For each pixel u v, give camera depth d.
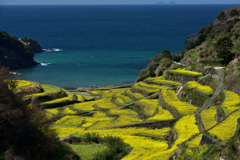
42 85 86.94
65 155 37.66
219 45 79.81
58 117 65.25
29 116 38.34
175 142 38.22
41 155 35.81
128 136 46.09
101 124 55.91
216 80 63.19
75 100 78.06
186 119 48.28
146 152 38.09
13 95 39.66
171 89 71.62
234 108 45.03
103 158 37.56
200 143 33.91
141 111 61.97
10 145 34.25
